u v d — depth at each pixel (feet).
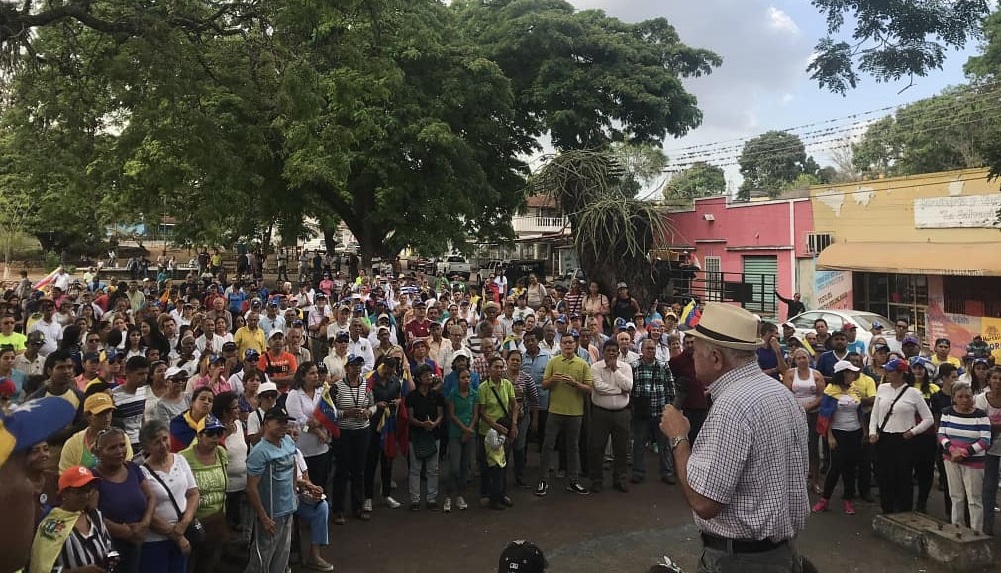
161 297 50.78
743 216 80.12
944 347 30.94
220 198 45.68
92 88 38.78
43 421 4.32
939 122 92.38
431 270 112.88
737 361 9.20
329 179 60.23
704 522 9.02
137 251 149.48
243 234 93.35
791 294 74.28
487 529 23.15
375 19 42.88
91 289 64.64
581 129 94.68
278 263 119.96
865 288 66.28
